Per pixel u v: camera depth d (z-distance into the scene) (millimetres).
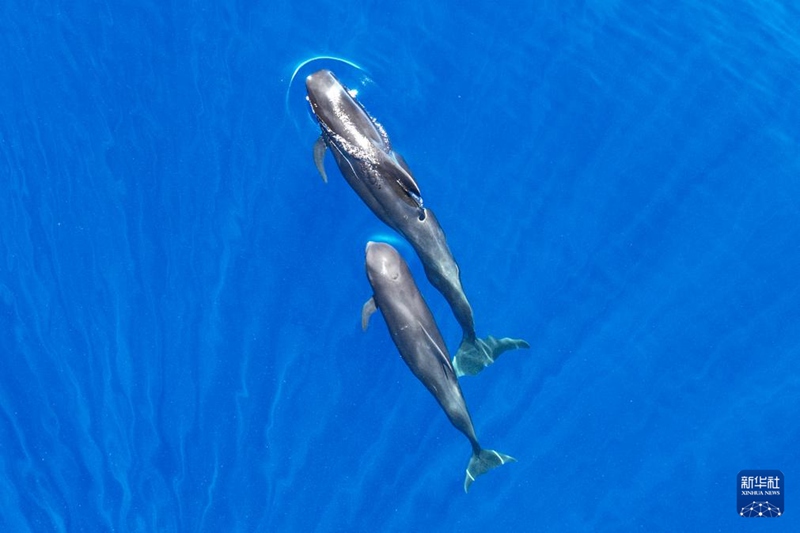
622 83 15305
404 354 13188
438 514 14203
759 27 15617
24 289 14453
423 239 13203
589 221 14805
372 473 14273
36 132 14773
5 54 14914
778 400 14453
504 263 14562
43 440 14180
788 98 15430
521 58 15273
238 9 15195
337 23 15148
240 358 14406
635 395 14492
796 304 14719
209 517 14203
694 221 14898
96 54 15000
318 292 14438
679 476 14266
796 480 14180
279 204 14555
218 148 14734
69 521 14039
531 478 14297
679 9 15617
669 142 15125
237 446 14320
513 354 14430
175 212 14633
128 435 14305
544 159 14898
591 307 14617
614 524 14180
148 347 14422
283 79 14836
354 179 13281
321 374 14367
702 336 14633
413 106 14828
